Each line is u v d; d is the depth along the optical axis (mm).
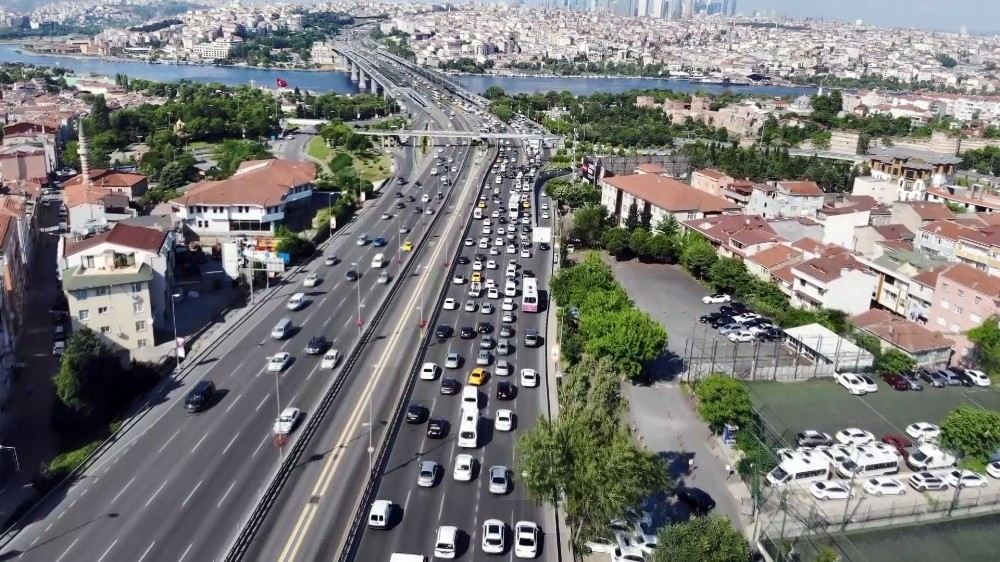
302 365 118812
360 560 74500
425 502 84750
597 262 146875
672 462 97062
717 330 141875
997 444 98375
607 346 114750
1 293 116562
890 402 117188
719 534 71562
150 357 124375
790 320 142125
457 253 183875
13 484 92375
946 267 150875
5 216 151750
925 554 83250
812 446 102625
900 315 153625
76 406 101250
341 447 94812
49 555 74938
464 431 96438
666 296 161000
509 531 80688
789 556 78312
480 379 113750
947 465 99562
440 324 137750
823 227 188250
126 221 171500
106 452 93625
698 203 197750
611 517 74062
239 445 95250
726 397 101250
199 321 140000
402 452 94562
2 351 113438
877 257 165250
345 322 137375
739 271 158750
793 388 120125
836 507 89875
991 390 122562
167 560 74312
